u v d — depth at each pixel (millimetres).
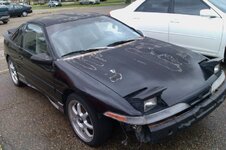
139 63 3486
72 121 3693
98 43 4148
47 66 3891
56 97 3900
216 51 5594
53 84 3855
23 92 5371
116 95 2949
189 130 3609
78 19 4527
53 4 52000
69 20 4473
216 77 3463
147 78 3170
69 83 3398
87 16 4688
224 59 5652
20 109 4660
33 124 4145
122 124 2930
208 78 3354
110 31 4453
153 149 3305
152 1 6523
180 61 3562
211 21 5566
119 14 7023
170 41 6223
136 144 3395
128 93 2934
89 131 3498
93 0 51312
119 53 3816
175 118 2896
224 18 5445
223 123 3746
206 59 3773
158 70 3324
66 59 3766
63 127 3990
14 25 19359
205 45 5711
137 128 2807
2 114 4535
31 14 31266
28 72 4703
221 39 5461
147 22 6480
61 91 3670
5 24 20531
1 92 5449
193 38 5832
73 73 3438
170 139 3457
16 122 4246
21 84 5574
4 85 5812
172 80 3162
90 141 3418
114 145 3432
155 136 2791
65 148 3506
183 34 5953
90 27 4391
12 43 5250
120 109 2832
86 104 3205
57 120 4195
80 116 3492
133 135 3465
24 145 3648
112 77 3225
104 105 2951
